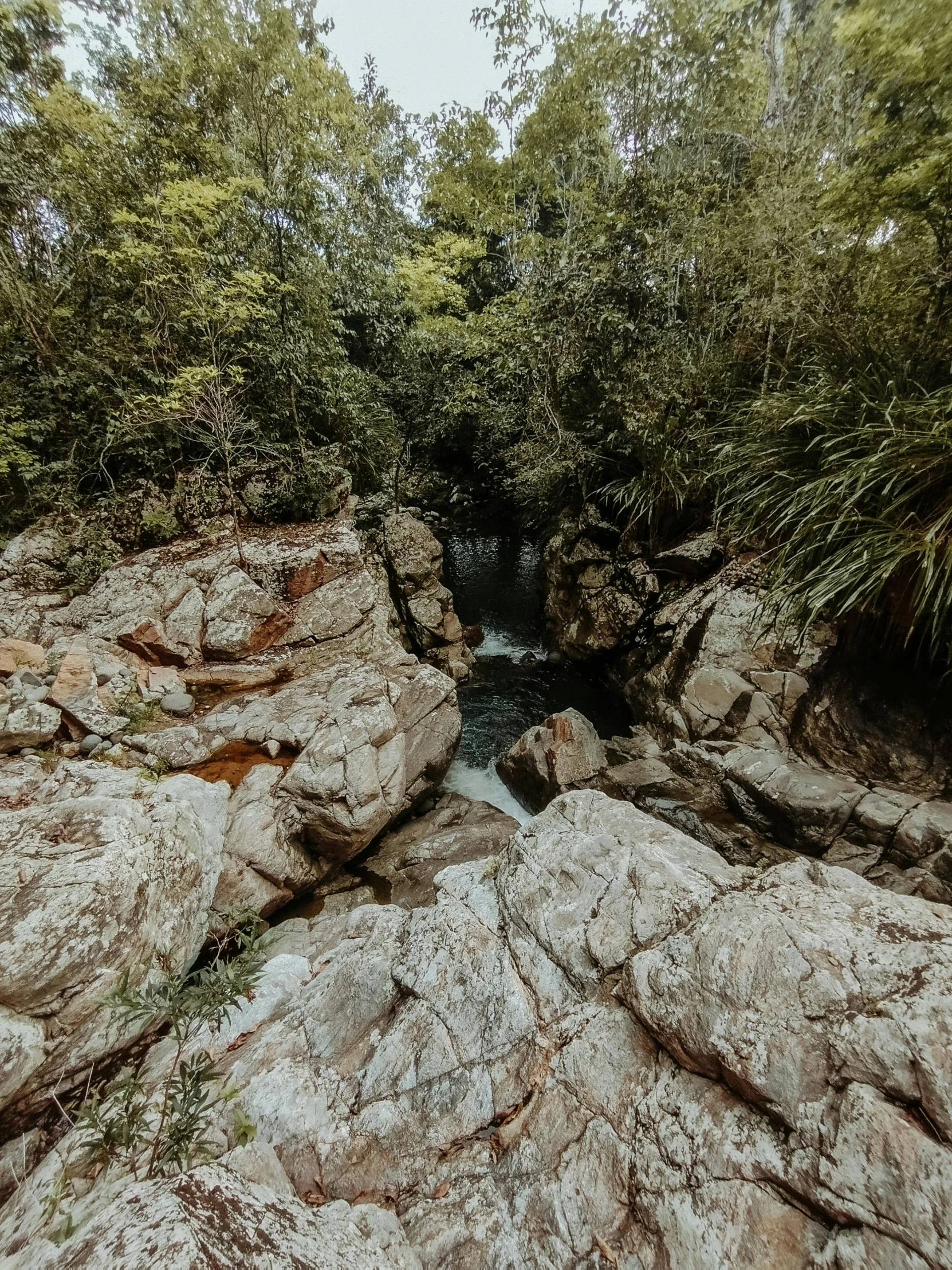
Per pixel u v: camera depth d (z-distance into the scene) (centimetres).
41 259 711
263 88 683
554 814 338
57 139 637
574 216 883
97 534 672
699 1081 186
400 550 878
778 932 194
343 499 838
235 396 715
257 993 272
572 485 875
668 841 291
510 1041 220
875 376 442
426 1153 197
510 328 787
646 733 600
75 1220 160
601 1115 192
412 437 1204
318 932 370
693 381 648
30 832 282
